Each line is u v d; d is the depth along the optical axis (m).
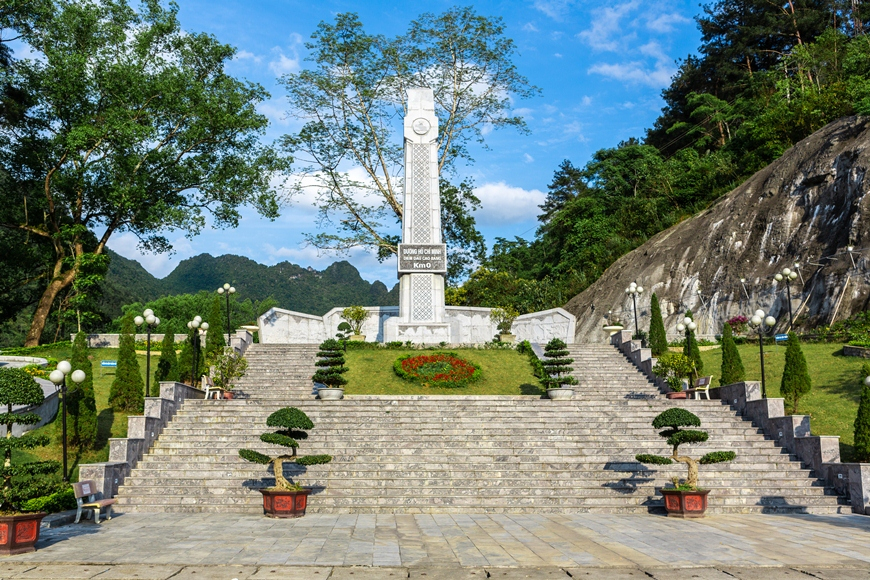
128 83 35.81
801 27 60.03
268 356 30.84
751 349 31.59
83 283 35.31
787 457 19.09
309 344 32.41
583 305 49.78
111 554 11.40
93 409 20.22
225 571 10.27
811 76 54.22
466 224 49.22
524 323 40.19
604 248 58.22
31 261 40.91
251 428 20.62
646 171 63.62
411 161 34.97
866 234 33.66
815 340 31.05
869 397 17.64
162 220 36.22
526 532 13.75
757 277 38.62
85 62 34.47
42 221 39.78
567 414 22.28
